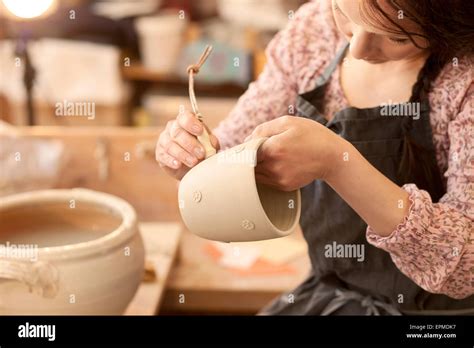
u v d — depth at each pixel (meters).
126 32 2.68
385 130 0.98
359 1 0.77
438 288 0.88
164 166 0.92
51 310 0.94
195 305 1.30
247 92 1.17
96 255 0.94
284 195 0.83
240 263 1.37
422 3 0.77
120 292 0.99
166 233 1.36
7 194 1.39
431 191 0.98
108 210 1.09
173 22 2.66
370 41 0.83
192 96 0.89
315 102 1.07
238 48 2.69
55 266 0.92
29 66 1.70
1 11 1.95
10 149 1.43
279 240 1.47
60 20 2.53
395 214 0.84
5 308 0.94
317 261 1.12
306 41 1.11
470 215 0.86
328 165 0.81
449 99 0.94
